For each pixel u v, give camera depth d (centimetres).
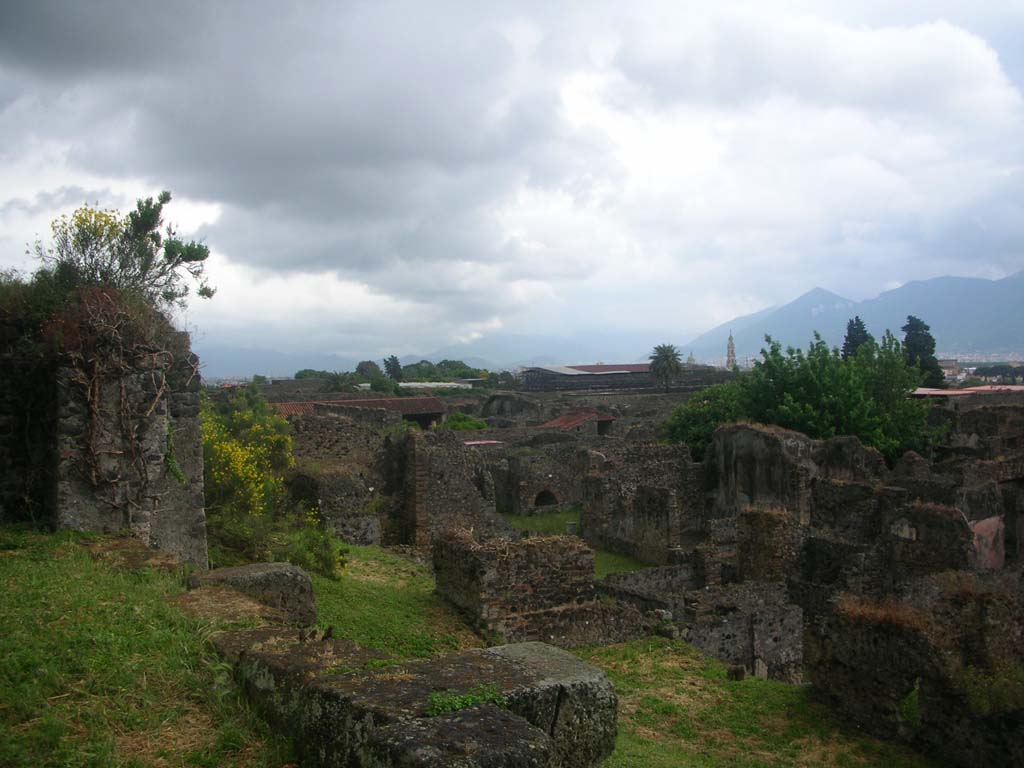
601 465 4431
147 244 1753
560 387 12594
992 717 1236
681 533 4244
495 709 571
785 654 2036
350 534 2555
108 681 718
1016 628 1391
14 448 1419
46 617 847
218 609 917
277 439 2698
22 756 582
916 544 2441
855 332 8900
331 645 757
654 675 1597
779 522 2486
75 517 1302
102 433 1330
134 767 595
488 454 5484
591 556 1762
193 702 709
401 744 510
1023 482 3453
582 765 627
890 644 1373
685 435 5294
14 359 1432
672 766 1144
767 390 4800
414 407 7712
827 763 1266
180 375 1531
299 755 619
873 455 4012
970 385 10038
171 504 1490
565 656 705
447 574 1753
